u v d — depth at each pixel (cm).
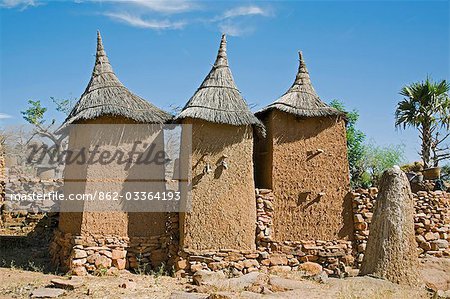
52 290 1169
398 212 1228
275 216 1518
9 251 1667
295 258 1507
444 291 1168
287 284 1192
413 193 1661
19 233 1841
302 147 1568
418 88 2653
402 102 2691
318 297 1050
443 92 2633
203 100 1474
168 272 1432
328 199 1562
